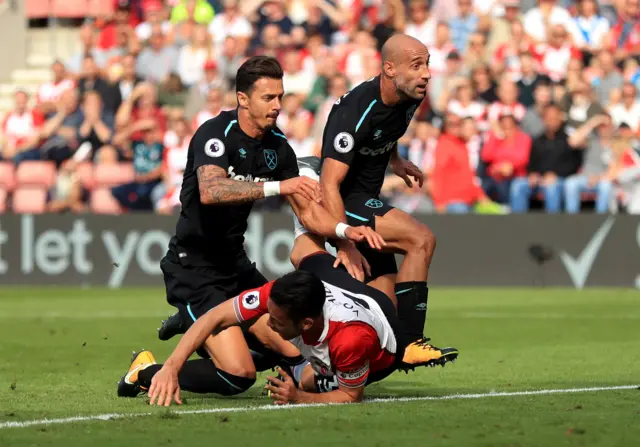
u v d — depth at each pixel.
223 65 65.50
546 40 64.19
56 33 74.69
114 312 45.56
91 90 64.69
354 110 23.12
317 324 19.23
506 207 57.56
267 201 58.44
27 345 33.94
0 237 59.03
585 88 58.66
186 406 20.22
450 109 59.62
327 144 23.28
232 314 20.20
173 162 60.62
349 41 65.69
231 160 21.52
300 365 21.73
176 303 22.78
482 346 33.53
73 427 17.56
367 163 24.08
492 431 16.88
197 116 61.88
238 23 68.38
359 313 19.42
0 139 67.56
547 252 55.56
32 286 58.84
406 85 22.73
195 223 22.00
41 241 58.88
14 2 74.81
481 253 56.09
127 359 30.22
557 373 26.52
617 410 19.12
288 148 22.34
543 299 50.00
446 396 21.62
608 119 57.72
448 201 57.06
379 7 65.69
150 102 63.03
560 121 57.00
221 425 17.56
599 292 53.41
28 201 63.47
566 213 55.59
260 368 22.73
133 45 68.19
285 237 56.34
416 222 23.53
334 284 21.42
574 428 17.03
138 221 58.38
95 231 58.53
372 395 22.03
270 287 20.02
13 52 75.12
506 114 57.44
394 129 23.58
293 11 68.62
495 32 65.19
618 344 33.75
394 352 20.42
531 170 57.34
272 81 21.11
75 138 63.94
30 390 23.38
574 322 40.59
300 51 64.94
